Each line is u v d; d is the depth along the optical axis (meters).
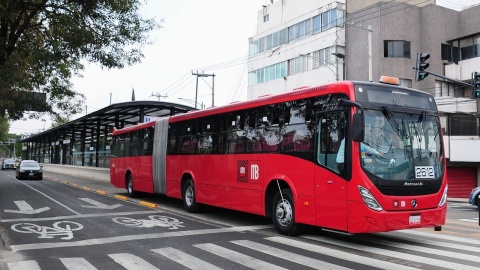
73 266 6.68
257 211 10.20
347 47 34.62
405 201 7.82
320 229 10.02
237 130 11.21
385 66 32.06
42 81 24.67
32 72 23.52
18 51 17.19
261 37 43.81
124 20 16.09
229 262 6.95
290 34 39.94
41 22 16.12
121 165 19.55
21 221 11.38
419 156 8.28
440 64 32.81
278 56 41.06
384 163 7.89
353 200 7.72
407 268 6.59
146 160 16.75
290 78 39.12
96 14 15.48
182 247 8.12
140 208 14.46
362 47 33.41
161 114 28.45
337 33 34.59
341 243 8.62
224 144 11.70
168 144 15.05
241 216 12.55
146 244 8.40
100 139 33.53
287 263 6.89
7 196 18.62
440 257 7.40
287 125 9.49
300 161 8.99
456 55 33.38
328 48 35.22
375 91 8.26
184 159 13.80
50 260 7.07
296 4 39.72
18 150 127.69
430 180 8.24
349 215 7.78
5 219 11.75
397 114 8.31
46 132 44.16
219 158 11.86
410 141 8.27
